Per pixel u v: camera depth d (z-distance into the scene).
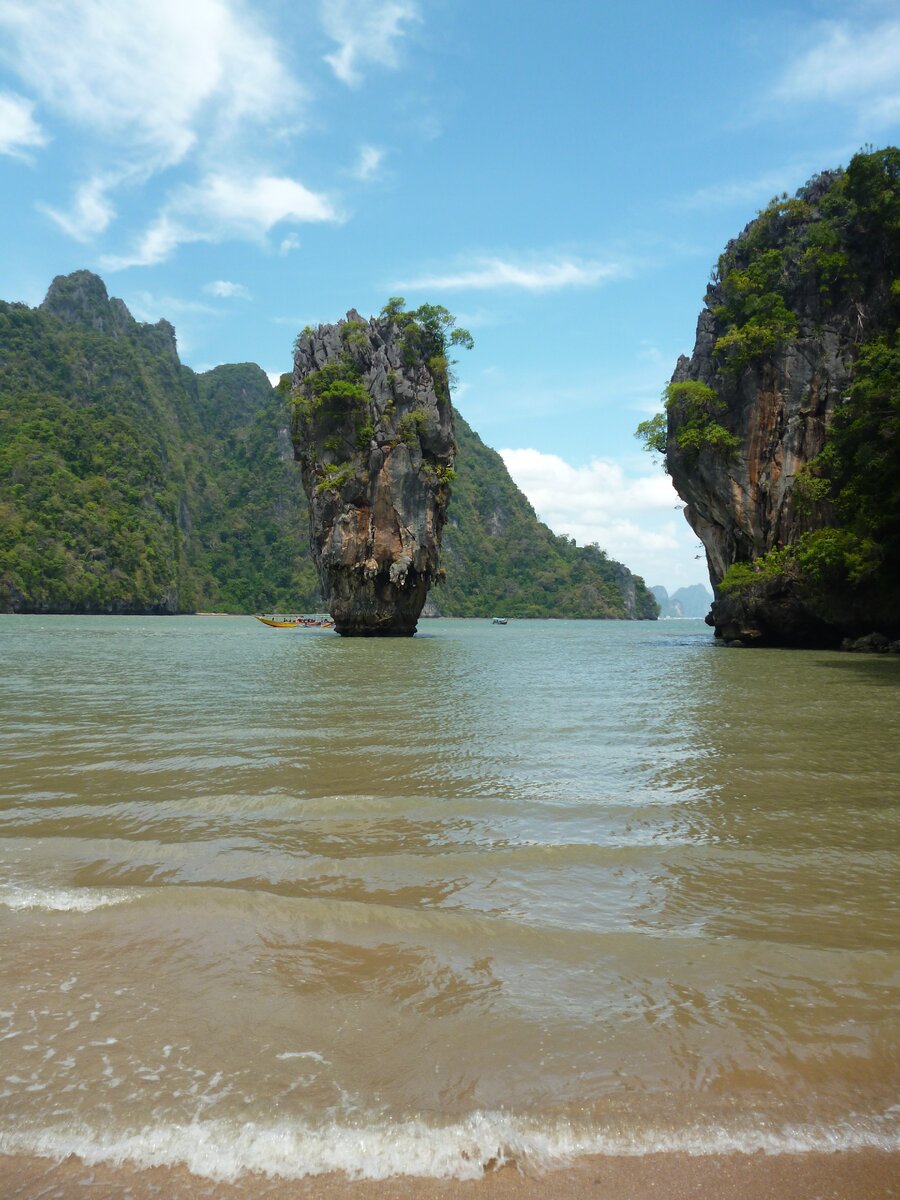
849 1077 3.29
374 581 47.12
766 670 23.59
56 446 123.75
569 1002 3.81
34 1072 3.21
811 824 6.70
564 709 14.10
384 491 46.72
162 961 4.16
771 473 38.41
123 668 23.23
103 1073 3.22
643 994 3.90
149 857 5.75
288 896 5.00
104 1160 2.80
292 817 6.82
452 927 4.60
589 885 5.30
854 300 37.12
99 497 121.19
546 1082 3.22
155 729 11.45
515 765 9.03
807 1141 2.94
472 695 16.39
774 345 38.19
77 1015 3.62
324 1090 3.15
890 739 10.87
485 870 5.56
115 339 175.62
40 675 20.62
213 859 5.73
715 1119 3.04
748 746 10.28
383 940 4.43
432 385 48.41
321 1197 2.69
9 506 107.44
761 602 37.34
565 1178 2.78
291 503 177.50
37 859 5.67
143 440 138.50
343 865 5.62
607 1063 3.35
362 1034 3.52
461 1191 2.72
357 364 48.78
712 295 44.31
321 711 13.61
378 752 9.76
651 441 45.44
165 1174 2.75
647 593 190.62
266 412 196.50
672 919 4.75
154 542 124.50
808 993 3.92
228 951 4.29
